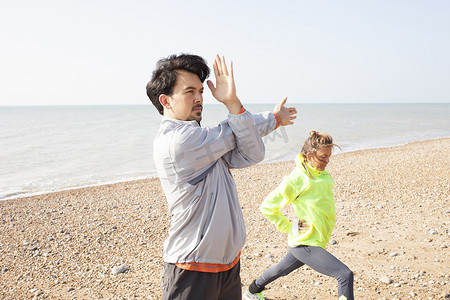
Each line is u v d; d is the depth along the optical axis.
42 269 5.02
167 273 1.86
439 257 4.62
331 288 3.96
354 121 46.34
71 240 6.28
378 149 18.69
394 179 10.17
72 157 17.58
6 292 4.32
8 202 9.45
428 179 9.88
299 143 21.81
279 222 3.11
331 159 15.54
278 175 12.37
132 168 14.74
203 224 1.73
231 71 1.68
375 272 4.30
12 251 5.81
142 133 29.47
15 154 18.56
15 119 60.03
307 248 2.91
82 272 4.86
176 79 1.73
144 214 7.88
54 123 46.41
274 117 1.84
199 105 1.83
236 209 1.87
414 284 3.94
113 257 5.39
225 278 1.86
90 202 9.20
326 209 2.88
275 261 4.89
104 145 21.86
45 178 13.01
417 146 19.53
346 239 5.53
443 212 6.62
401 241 5.28
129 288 4.29
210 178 1.75
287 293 3.91
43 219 7.75
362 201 7.95
